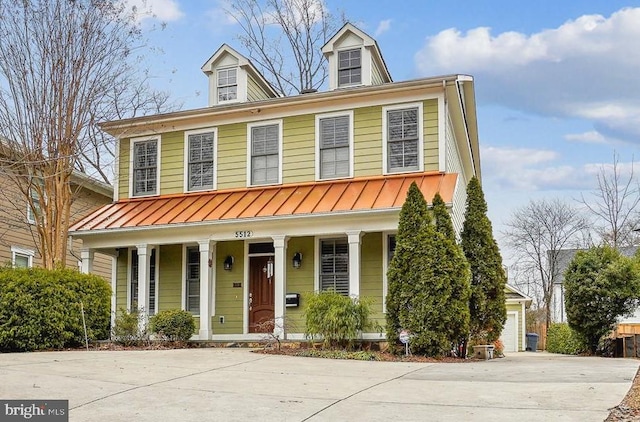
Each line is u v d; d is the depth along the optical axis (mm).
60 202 17984
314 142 18047
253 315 17797
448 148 17406
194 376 9797
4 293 14391
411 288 13945
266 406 7348
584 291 18625
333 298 14711
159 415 6840
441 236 14062
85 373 9875
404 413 6926
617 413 6672
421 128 17047
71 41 17922
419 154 16969
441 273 13828
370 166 17375
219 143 19078
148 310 17859
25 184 19078
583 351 19344
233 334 17750
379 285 16453
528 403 7395
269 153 18516
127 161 19938
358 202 15977
